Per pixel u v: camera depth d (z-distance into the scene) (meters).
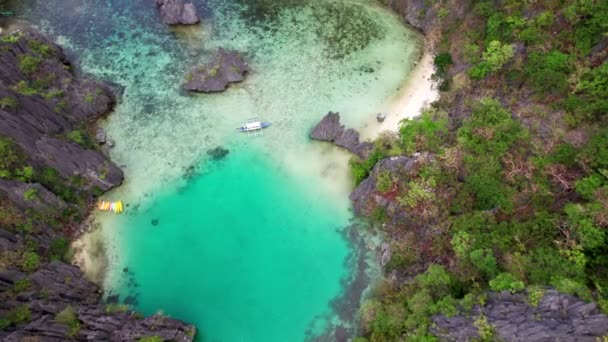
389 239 45.41
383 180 46.25
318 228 47.28
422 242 43.41
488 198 42.09
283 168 51.78
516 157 43.59
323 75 59.88
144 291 43.84
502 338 32.25
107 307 41.00
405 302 38.91
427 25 62.97
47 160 47.53
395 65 60.38
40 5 70.69
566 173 40.84
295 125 55.12
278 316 42.16
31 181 45.62
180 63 62.41
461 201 43.28
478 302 34.75
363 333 40.41
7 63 53.03
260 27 66.38
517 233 38.28
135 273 44.88
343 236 46.62
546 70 47.12
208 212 48.81
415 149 48.50
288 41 64.25
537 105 47.66
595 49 46.72
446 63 56.94
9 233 42.44
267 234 47.12
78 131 51.47
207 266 45.31
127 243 46.66
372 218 47.00
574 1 47.84
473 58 53.81
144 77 60.78
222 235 47.22
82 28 67.50
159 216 48.56
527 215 40.25
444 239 42.06
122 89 59.41
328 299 42.94
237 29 66.31
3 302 38.28
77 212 47.44
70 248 45.91
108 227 47.59
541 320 31.59
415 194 44.50
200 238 47.06
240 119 55.91
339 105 56.62
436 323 35.47
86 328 38.66
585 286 32.56
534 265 35.31
